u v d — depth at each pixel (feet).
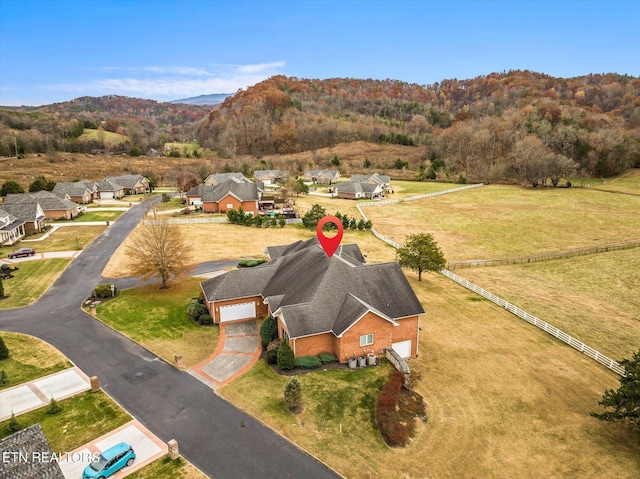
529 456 79.05
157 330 121.70
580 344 119.75
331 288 112.37
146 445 77.46
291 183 378.32
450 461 76.79
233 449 76.95
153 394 92.63
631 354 121.29
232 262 184.24
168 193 363.76
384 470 73.72
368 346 107.65
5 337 116.26
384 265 121.19
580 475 74.95
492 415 90.07
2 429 80.38
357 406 89.81
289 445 78.33
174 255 149.18
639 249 221.25
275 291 123.54
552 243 238.89
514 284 175.63
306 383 96.89
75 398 90.84
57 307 136.05
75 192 313.53
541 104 573.74
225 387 95.20
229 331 122.31
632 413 81.25
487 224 279.28
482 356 114.42
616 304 157.79
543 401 95.81
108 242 208.85
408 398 92.84
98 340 115.75
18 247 198.39
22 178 380.58
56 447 76.64
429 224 280.31
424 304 147.23
